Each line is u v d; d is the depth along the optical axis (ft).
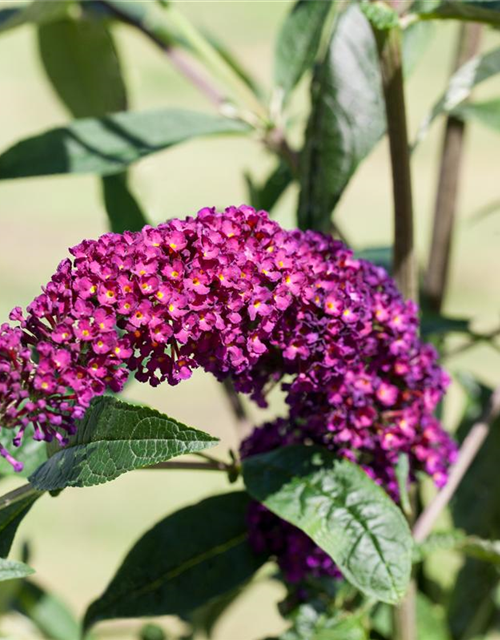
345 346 3.02
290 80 3.53
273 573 3.47
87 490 7.36
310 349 3.01
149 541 3.20
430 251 3.63
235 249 2.94
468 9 3.14
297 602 3.25
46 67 3.88
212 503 3.23
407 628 3.25
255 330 2.95
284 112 3.53
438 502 3.27
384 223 9.41
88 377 2.87
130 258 2.89
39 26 3.83
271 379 3.09
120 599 3.18
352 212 9.64
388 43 3.16
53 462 2.92
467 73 3.35
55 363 2.85
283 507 3.08
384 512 3.07
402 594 3.02
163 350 2.91
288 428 3.18
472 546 3.24
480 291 8.60
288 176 3.62
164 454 2.80
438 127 10.14
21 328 2.89
